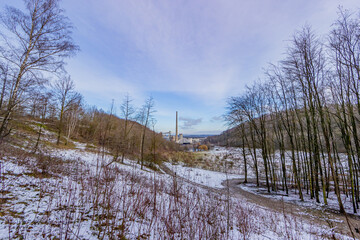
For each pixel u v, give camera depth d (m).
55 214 3.94
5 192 4.51
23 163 7.73
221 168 27.67
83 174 7.68
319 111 10.28
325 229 6.21
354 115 9.40
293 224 6.71
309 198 12.20
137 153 23.50
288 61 11.77
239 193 13.68
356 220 7.96
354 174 11.65
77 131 31.34
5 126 9.72
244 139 20.30
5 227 3.06
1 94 9.38
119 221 4.25
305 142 14.19
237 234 4.90
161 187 6.83
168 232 3.71
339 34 9.17
